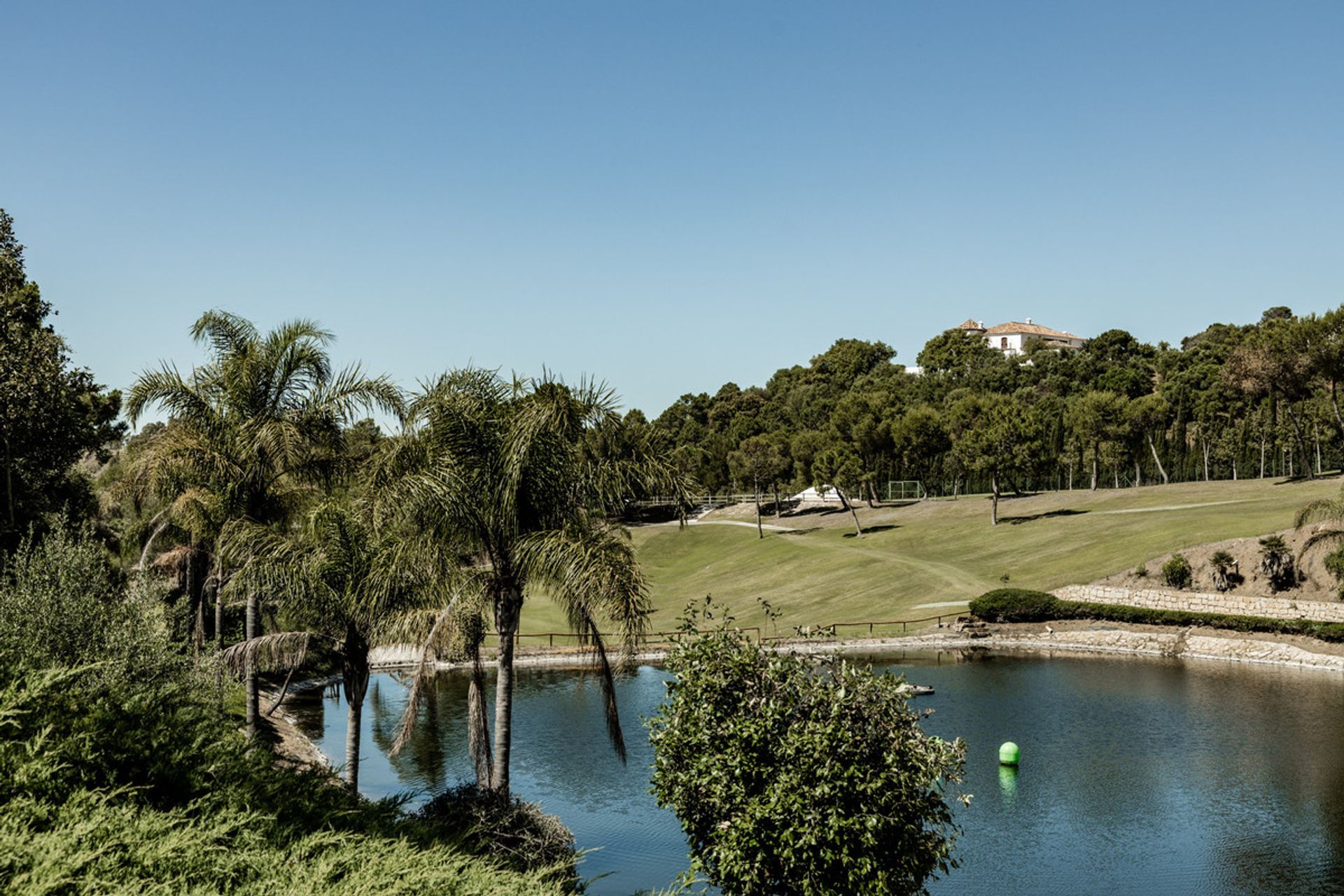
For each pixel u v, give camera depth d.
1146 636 49.47
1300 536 50.94
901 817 13.03
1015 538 72.62
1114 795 24.95
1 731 8.91
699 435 142.50
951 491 107.88
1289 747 29.05
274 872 7.98
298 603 19.66
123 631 16.20
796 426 134.25
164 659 16.38
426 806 17.12
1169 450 102.12
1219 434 99.31
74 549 16.97
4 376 28.42
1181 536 58.47
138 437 38.97
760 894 13.01
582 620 17.77
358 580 19.31
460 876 8.70
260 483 22.16
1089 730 32.00
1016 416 79.50
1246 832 22.02
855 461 86.00
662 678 46.06
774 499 110.75
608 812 24.70
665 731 14.41
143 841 7.75
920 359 186.62
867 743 13.32
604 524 18.69
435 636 18.14
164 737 10.48
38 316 33.50
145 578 20.28
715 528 99.56
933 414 95.62
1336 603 45.75
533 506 18.16
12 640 14.02
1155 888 18.95
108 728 9.93
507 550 18.16
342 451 22.61
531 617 66.38
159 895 7.03
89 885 6.67
